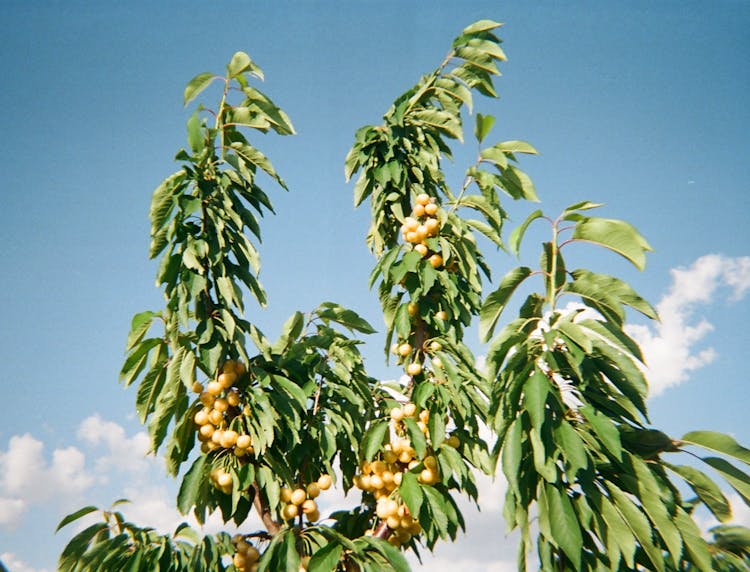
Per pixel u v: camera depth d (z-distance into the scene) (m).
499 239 5.44
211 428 4.74
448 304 5.23
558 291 3.72
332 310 5.33
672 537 3.37
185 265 4.74
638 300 3.58
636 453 3.70
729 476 3.49
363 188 5.86
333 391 5.17
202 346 4.65
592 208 3.69
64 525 4.38
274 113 5.19
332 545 4.24
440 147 6.02
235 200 5.12
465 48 5.80
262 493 4.83
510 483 3.45
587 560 3.58
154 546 4.33
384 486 4.81
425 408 4.93
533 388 3.47
